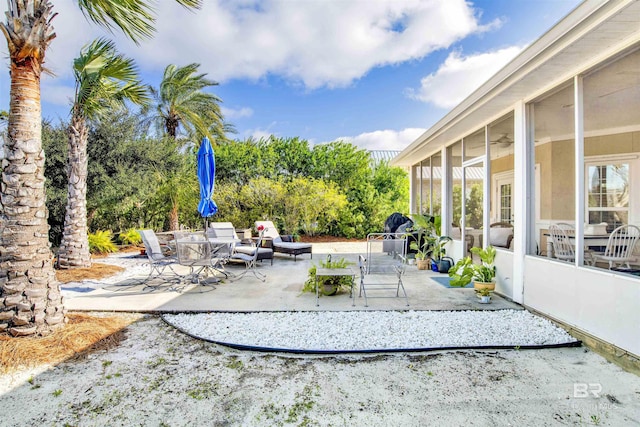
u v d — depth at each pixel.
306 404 2.44
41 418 2.25
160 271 7.03
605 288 3.24
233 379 2.79
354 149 14.84
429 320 4.06
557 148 5.23
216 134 14.11
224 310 4.39
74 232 7.01
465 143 6.69
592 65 3.35
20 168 3.39
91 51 6.15
